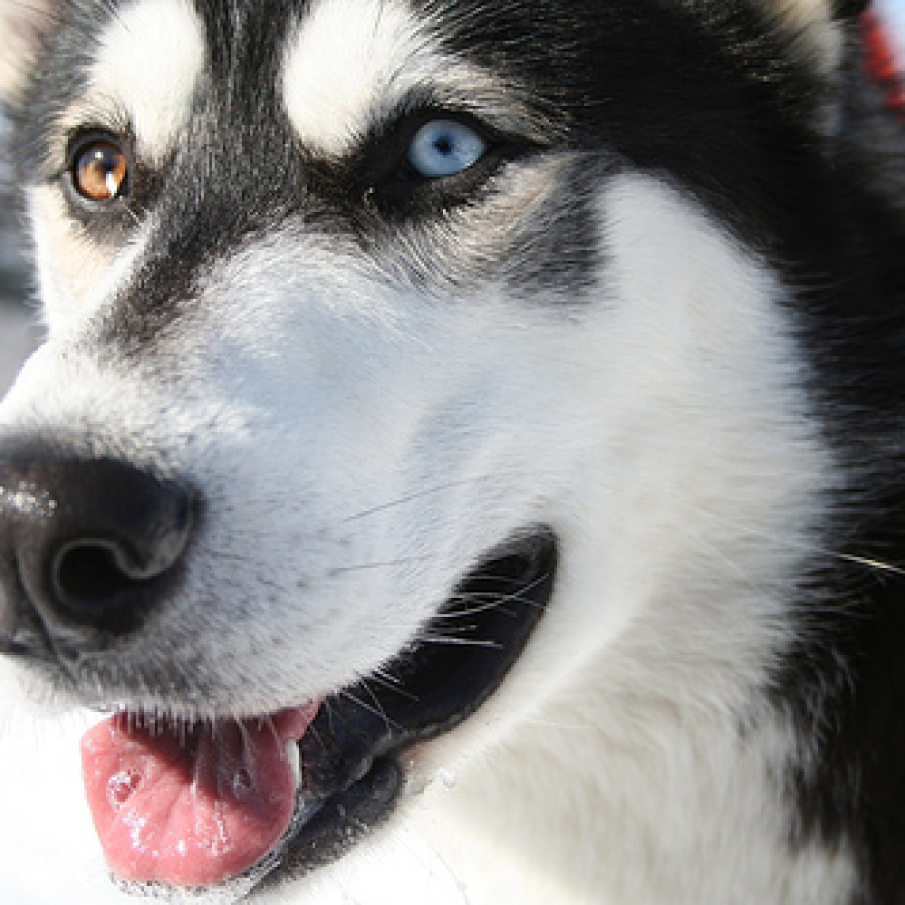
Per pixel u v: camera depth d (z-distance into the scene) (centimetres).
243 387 40
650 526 46
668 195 45
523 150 44
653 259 45
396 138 44
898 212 49
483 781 48
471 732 45
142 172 46
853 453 47
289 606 39
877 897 46
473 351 43
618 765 47
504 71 44
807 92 48
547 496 44
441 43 44
